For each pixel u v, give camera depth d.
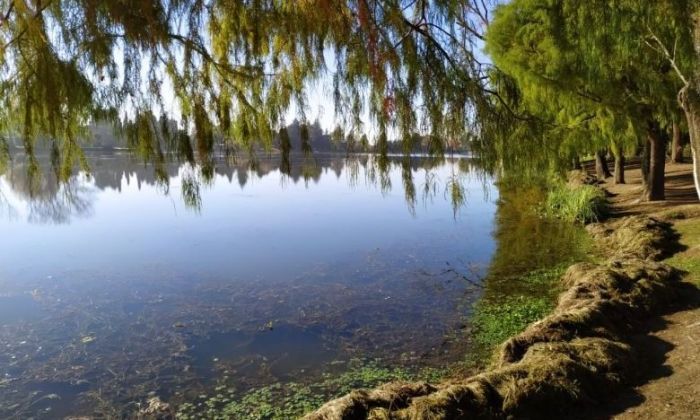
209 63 1.38
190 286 10.30
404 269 11.28
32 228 17.22
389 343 7.07
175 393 5.78
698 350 5.07
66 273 11.36
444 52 1.55
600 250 11.58
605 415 4.11
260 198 26.09
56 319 8.35
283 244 14.55
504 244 13.38
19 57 1.23
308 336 7.46
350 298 9.24
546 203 18.05
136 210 21.48
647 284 6.96
